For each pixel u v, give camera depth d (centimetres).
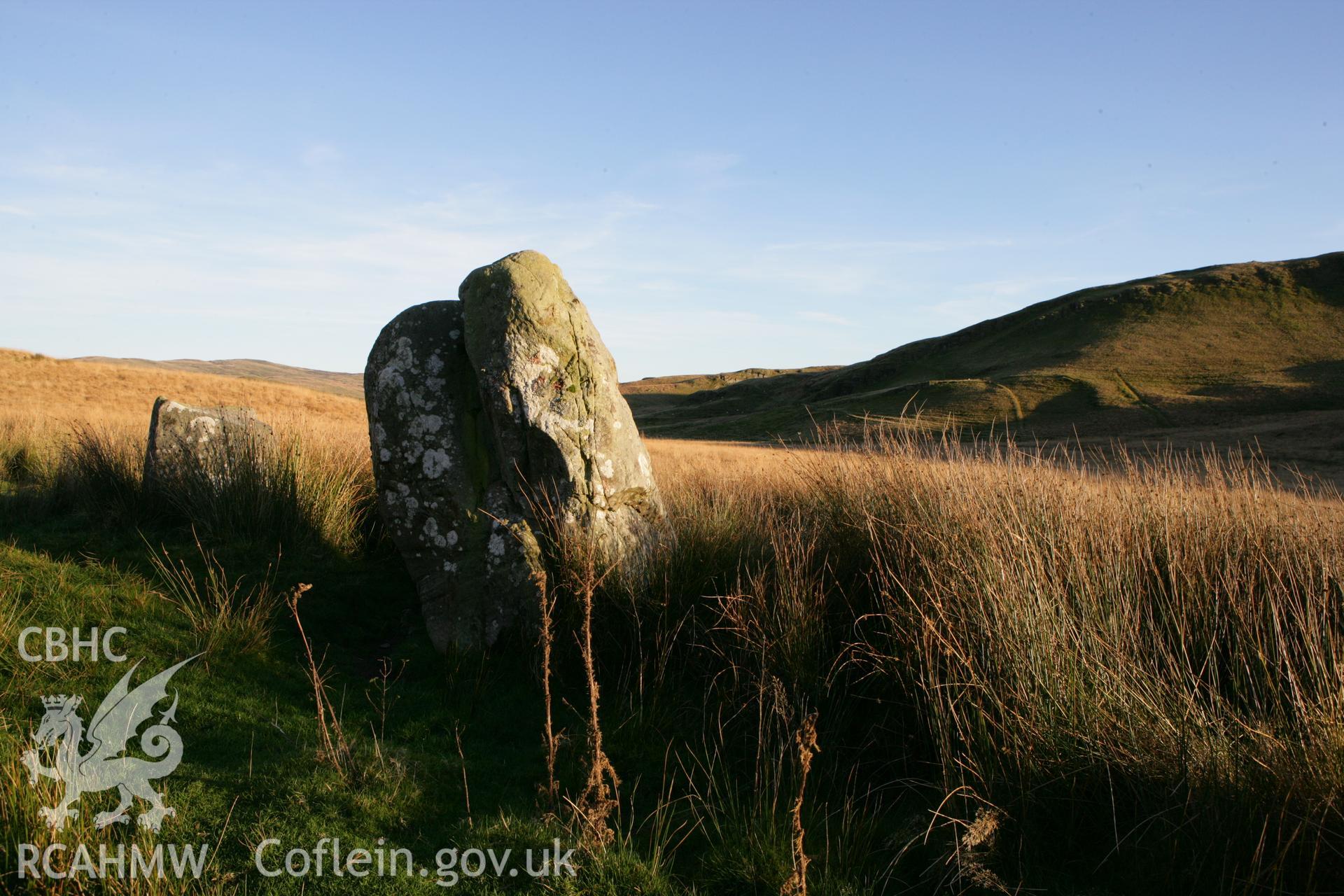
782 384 12800
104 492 750
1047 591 404
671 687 488
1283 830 296
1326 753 302
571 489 556
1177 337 7750
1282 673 365
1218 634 410
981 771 352
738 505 677
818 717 428
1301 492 548
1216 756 321
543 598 387
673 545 577
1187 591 434
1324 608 379
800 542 539
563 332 575
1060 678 362
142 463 818
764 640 454
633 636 519
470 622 552
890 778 407
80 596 512
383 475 588
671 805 380
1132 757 334
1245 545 469
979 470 553
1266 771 309
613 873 319
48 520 702
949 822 342
